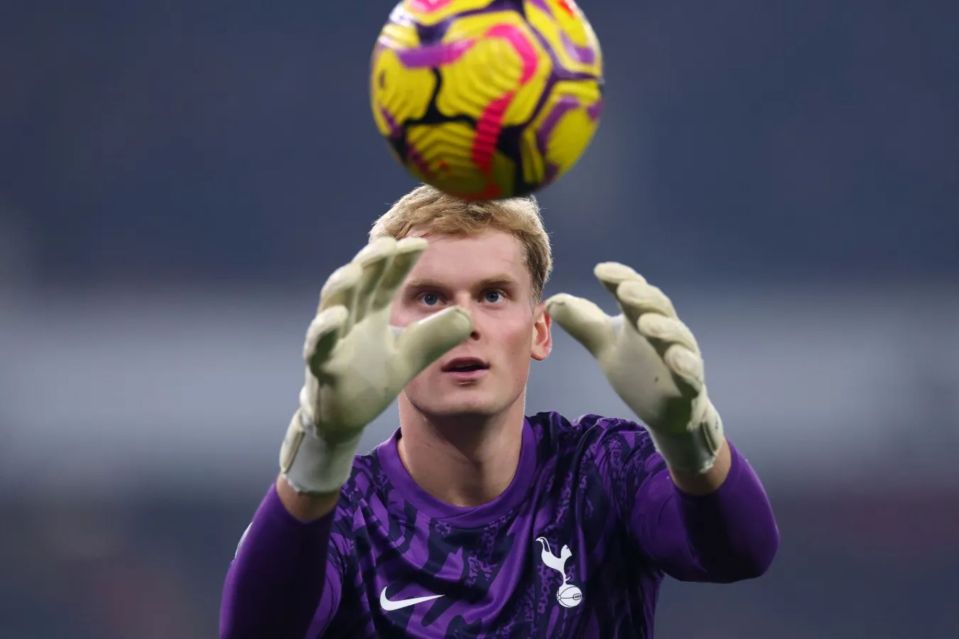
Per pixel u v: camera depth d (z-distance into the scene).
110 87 74.50
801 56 75.12
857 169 74.44
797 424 55.50
